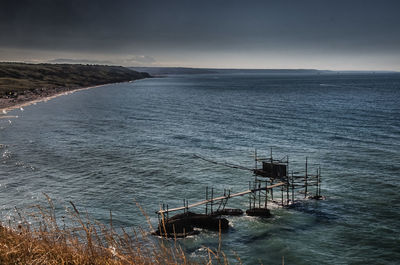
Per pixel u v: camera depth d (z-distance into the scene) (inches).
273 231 1171.9
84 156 2134.6
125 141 2596.0
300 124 3348.9
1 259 219.3
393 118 3631.9
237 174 1800.0
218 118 3841.0
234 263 961.5
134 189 1571.1
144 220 1237.7
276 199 1489.9
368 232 1147.3
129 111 4473.4
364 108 4630.9
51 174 1774.1
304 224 1226.0
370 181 1642.5
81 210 1318.9
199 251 1021.8
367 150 2220.7
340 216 1284.4
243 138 2699.3
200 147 2396.7
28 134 2832.2
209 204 1413.6
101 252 240.4
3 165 1923.0
